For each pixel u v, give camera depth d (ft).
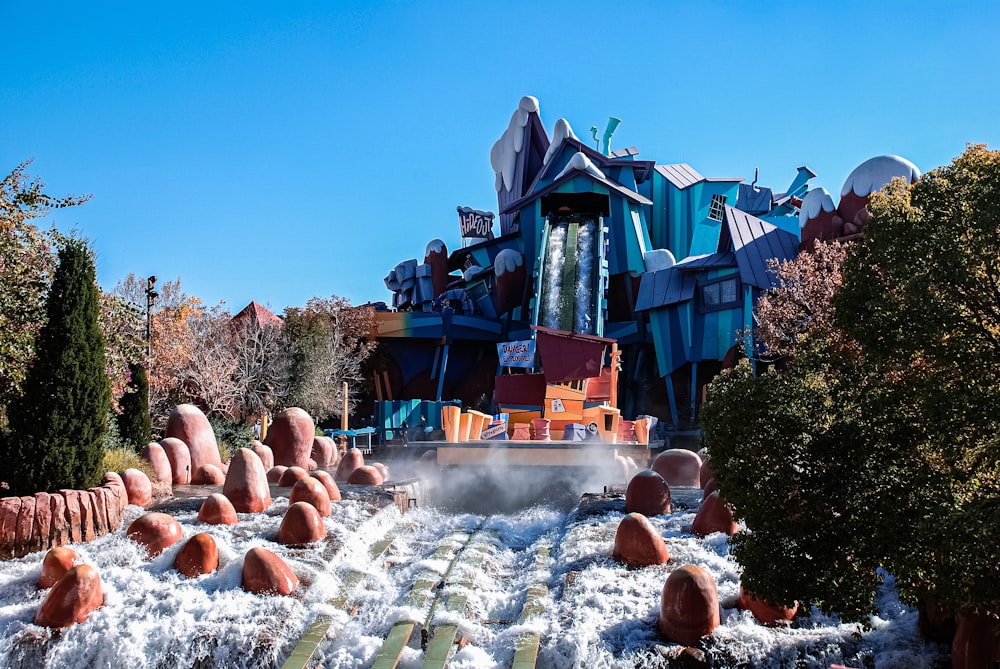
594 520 63.31
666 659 39.14
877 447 34.83
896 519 32.22
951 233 32.24
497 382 123.95
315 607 46.24
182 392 141.49
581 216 257.96
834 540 34.76
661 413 230.48
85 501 55.11
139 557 51.65
